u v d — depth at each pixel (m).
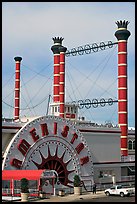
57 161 71.31
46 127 69.81
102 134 83.38
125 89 91.62
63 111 97.06
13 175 61.62
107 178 83.19
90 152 80.06
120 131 87.50
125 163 87.75
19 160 65.44
